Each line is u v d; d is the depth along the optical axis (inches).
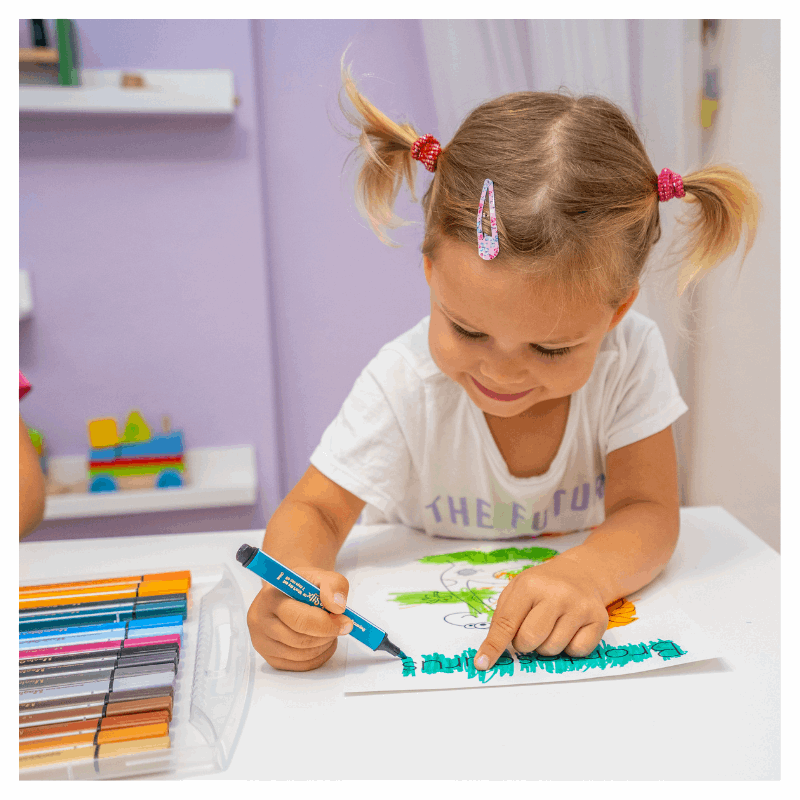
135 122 56.2
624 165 20.3
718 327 49.9
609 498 26.7
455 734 15.7
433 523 29.7
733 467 52.9
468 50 50.8
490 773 14.4
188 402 60.2
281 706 16.8
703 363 50.6
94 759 14.6
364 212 25.5
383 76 57.7
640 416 26.3
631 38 49.3
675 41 48.3
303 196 59.8
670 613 20.6
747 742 15.1
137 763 14.8
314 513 24.4
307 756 15.1
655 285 45.5
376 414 26.6
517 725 15.9
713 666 18.0
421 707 16.6
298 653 18.1
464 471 28.4
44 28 53.5
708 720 15.9
